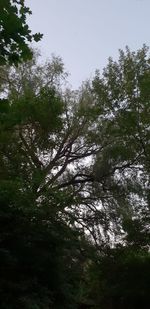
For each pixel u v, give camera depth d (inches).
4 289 542.6
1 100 278.7
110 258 1036.5
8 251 544.1
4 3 257.1
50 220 627.2
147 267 1013.8
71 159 1185.4
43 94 962.1
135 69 1174.3
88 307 1043.9
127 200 1145.4
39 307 546.0
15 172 919.7
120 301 1035.9
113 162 1142.3
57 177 1133.7
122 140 1155.3
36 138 1048.2
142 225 1061.1
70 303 621.0
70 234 644.7
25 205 605.6
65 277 633.0
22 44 271.0
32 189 677.3
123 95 1166.3
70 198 716.0
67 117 1152.2
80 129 1171.3
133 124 1143.6
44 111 931.3
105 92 1179.9
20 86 1125.7
